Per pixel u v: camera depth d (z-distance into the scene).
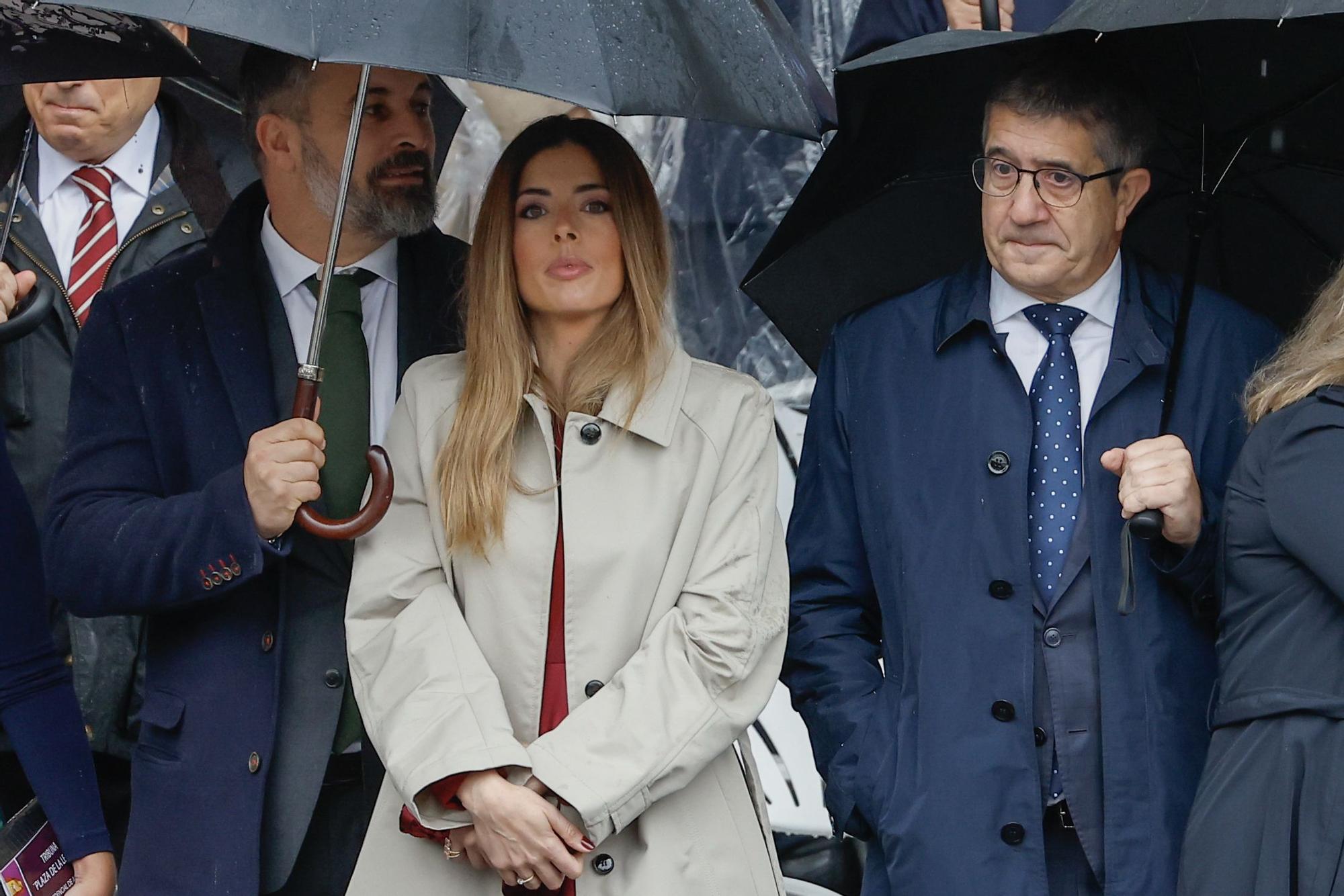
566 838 12.80
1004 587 13.99
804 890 17.75
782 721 19.55
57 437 18.25
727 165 20.83
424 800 12.98
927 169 15.90
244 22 11.40
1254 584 12.97
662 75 12.29
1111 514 13.98
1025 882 13.62
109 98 18.53
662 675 13.27
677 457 13.94
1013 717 13.81
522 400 13.98
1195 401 14.33
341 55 11.48
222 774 14.12
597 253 14.09
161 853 14.15
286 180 15.03
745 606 13.61
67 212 18.81
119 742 18.06
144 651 16.36
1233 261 15.72
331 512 14.63
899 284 16.42
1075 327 14.53
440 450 13.98
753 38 13.14
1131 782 13.60
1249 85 15.07
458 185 21.23
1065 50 14.47
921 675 14.12
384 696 13.42
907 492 14.45
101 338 14.86
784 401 20.50
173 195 19.19
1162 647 13.86
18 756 13.34
